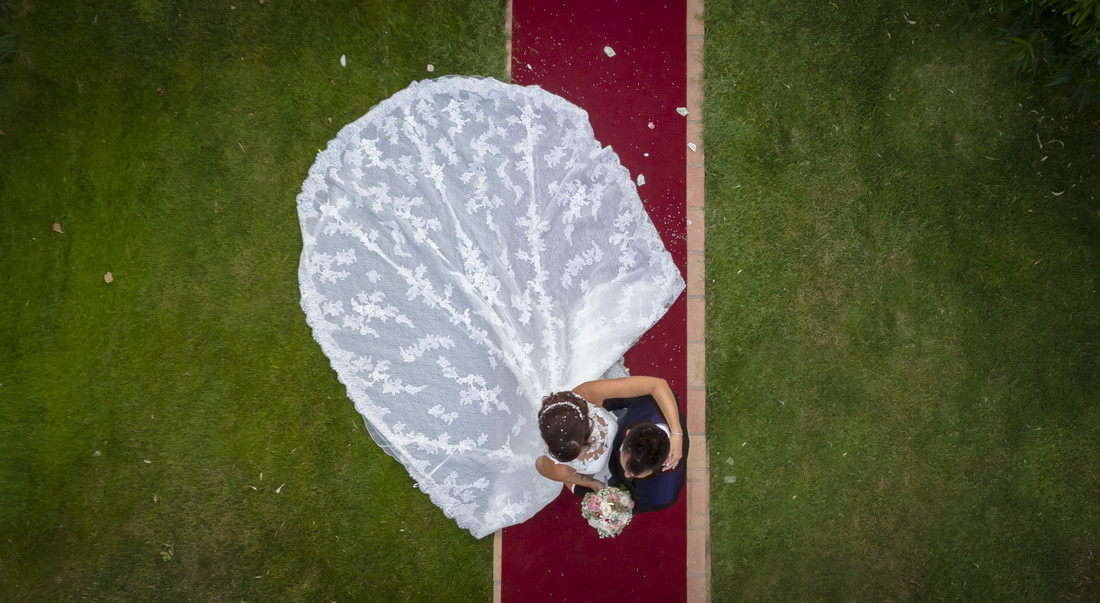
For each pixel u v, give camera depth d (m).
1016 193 4.21
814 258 4.11
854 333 4.09
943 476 4.09
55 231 3.81
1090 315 4.21
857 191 4.14
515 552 3.90
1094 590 4.10
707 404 4.04
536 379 3.59
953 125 4.20
